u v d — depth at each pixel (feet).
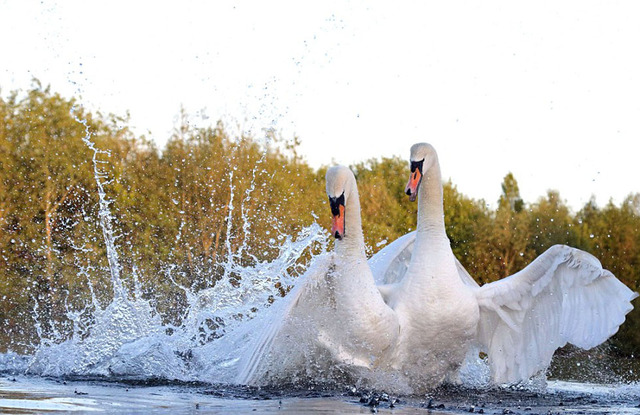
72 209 81.05
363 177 107.55
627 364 49.80
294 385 28.30
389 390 29.73
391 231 98.43
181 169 86.02
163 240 79.56
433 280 30.12
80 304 52.80
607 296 31.50
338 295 28.09
